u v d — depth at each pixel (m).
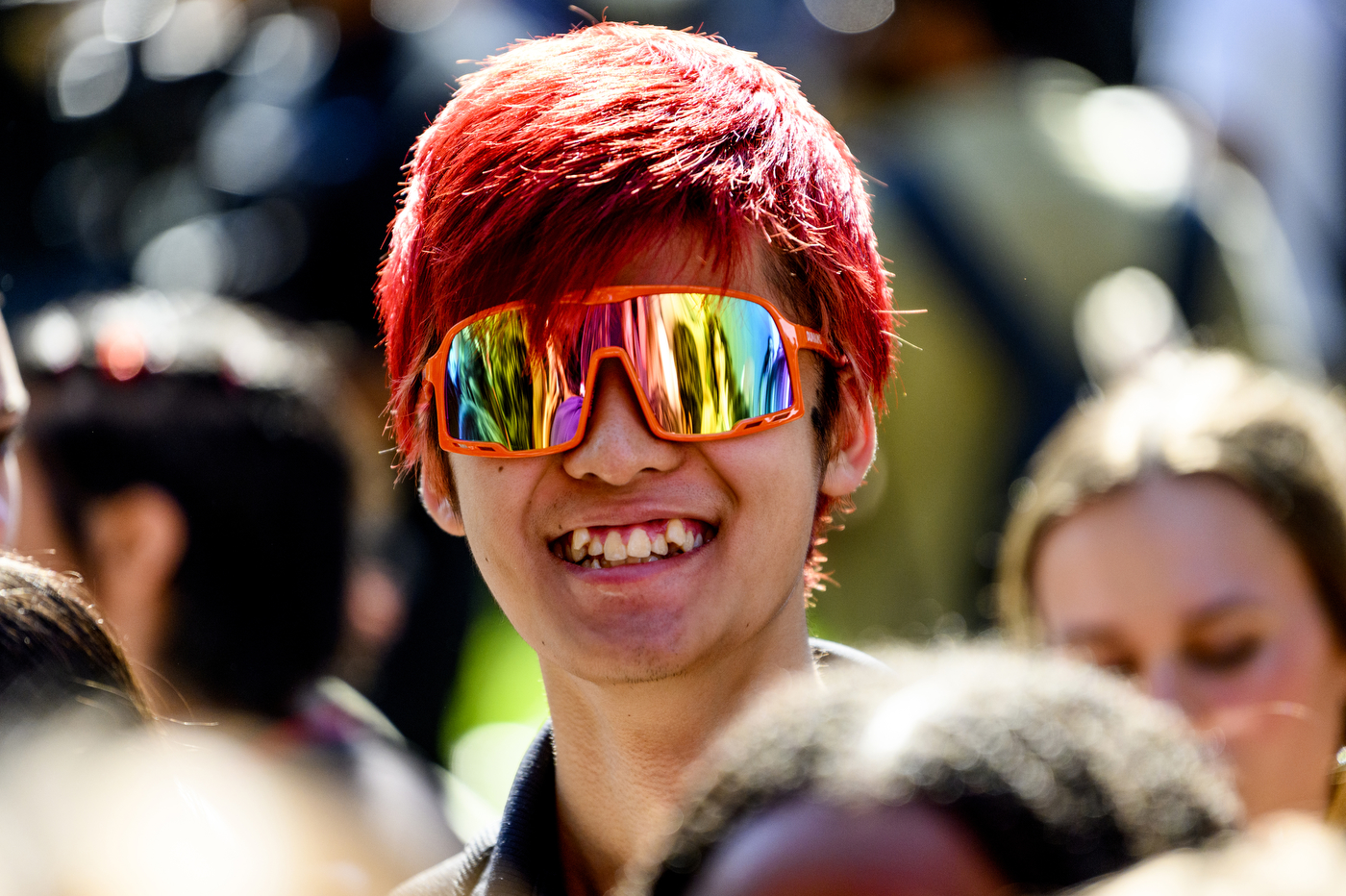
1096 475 5.45
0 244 12.75
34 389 6.66
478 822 6.73
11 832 3.50
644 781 4.36
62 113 13.05
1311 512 5.28
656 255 4.14
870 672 2.41
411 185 4.69
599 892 4.54
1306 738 5.14
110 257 12.37
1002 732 2.07
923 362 8.99
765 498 4.23
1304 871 1.65
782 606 4.36
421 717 9.94
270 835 5.66
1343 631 5.25
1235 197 11.07
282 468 6.72
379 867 5.80
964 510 8.90
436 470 4.67
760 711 2.38
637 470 4.13
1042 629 5.63
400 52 10.81
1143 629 5.24
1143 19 11.98
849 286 4.50
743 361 4.16
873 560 8.95
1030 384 8.93
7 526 5.61
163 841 3.82
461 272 4.24
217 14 12.77
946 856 1.91
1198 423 5.45
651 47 4.49
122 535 6.46
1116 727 2.20
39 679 3.70
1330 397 6.29
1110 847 2.00
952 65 9.96
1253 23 12.17
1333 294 12.09
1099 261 9.24
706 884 2.03
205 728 6.14
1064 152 9.52
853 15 10.27
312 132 10.75
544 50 4.57
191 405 6.62
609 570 4.23
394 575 9.53
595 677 4.21
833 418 4.54
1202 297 9.44
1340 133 12.21
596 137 4.18
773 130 4.38
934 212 9.23
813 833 1.96
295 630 6.59
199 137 12.41
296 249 10.40
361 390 10.05
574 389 4.13
